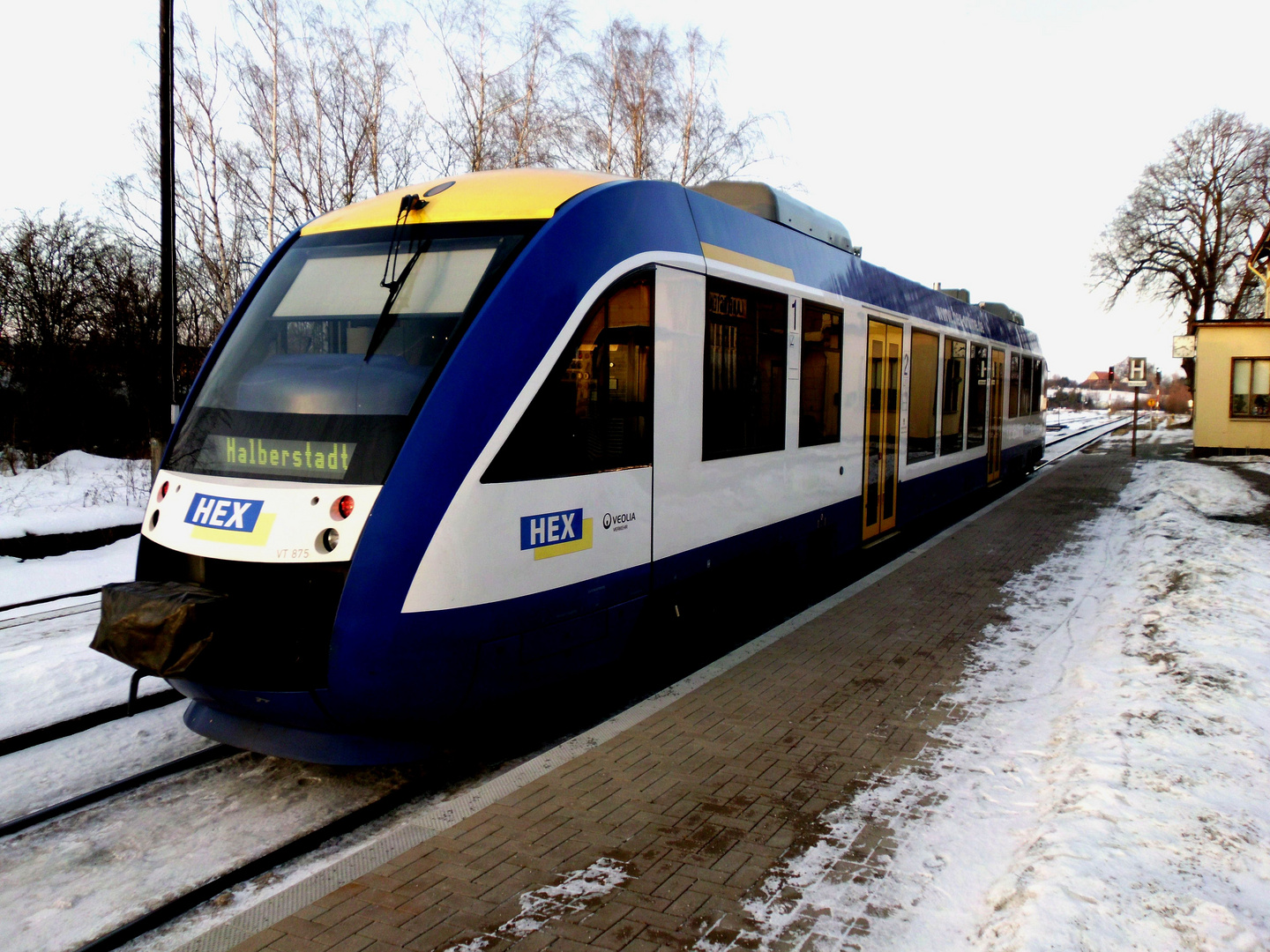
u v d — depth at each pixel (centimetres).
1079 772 381
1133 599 714
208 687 391
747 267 608
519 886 323
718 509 580
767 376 643
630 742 457
